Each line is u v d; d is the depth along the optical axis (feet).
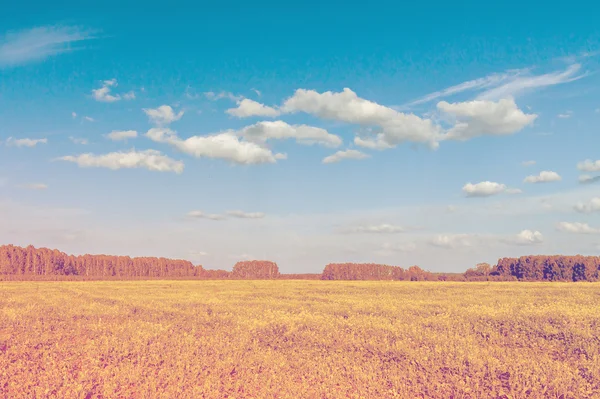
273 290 194.08
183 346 63.31
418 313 102.53
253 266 490.08
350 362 56.65
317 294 166.50
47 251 421.18
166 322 87.92
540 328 78.69
